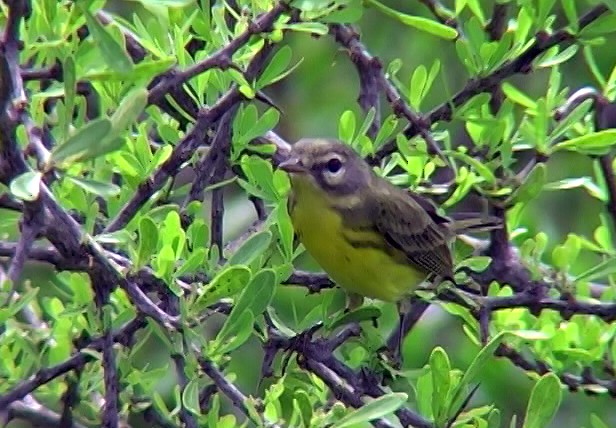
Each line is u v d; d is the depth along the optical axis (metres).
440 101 16.11
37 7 8.73
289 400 9.62
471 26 9.99
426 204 11.91
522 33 9.99
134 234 9.09
